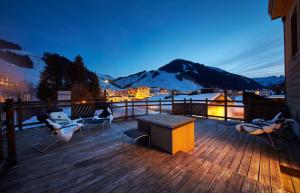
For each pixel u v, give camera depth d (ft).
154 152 9.14
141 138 10.85
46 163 7.73
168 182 6.03
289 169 7.59
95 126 16.03
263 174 6.89
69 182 6.05
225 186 5.75
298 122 12.02
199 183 5.95
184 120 9.86
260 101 16.62
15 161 7.52
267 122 11.80
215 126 16.43
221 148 10.17
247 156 8.88
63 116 12.71
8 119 7.33
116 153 9.02
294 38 13.91
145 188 5.65
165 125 8.91
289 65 15.24
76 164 7.61
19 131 13.99
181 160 8.02
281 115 12.10
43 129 14.65
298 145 10.57
